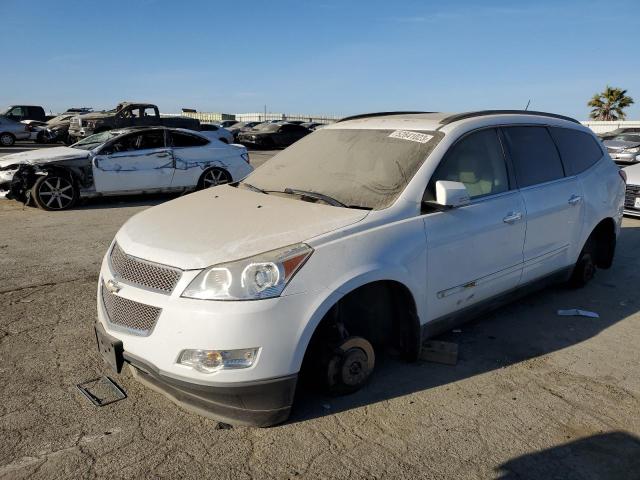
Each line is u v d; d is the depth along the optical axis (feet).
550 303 15.72
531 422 9.62
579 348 12.73
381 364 11.58
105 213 29.35
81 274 17.52
